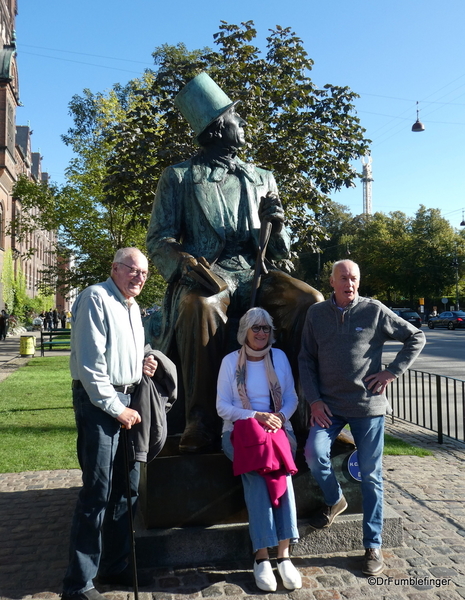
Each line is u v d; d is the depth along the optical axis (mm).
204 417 3688
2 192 38469
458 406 9984
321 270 64938
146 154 8812
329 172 9656
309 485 3609
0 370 15508
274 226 4203
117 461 3174
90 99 30375
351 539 3549
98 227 18297
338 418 3492
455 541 3732
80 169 18594
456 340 28156
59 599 3066
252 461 3148
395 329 3488
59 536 3984
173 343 3986
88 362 2850
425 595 3021
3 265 39531
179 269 3998
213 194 4266
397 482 5203
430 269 56250
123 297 3088
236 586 3127
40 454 6266
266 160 9281
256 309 3518
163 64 9336
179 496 3416
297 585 3070
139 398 3047
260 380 3480
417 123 24547
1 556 3645
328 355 3471
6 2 46125
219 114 4281
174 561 3332
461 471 5621
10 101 39000
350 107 9414
